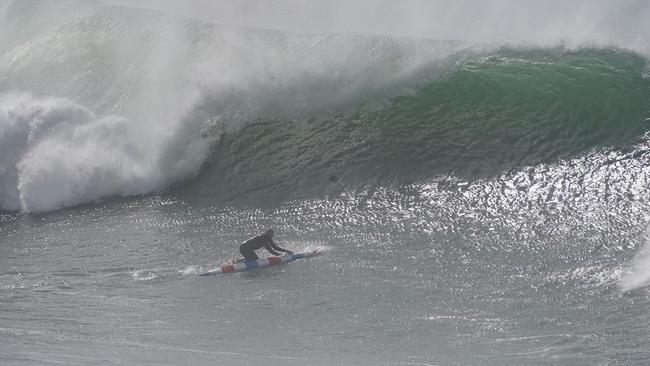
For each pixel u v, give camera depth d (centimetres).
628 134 6000
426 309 4331
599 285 4412
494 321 4106
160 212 6250
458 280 4675
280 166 6412
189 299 4709
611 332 3856
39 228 6256
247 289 4812
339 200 5941
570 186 5609
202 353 3825
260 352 3828
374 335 4028
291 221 5809
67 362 3675
